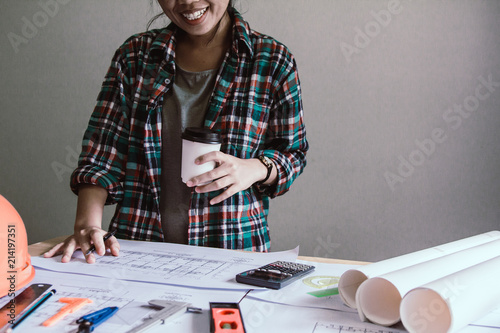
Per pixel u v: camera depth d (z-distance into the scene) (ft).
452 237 6.82
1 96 8.15
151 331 1.90
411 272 2.09
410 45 6.72
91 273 2.62
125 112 3.95
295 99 4.00
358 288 2.01
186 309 2.11
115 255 2.98
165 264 2.81
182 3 3.41
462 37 6.55
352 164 7.06
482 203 6.68
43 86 7.98
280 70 3.91
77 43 7.79
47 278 2.52
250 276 2.48
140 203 3.88
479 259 2.39
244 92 3.86
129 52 3.98
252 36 3.97
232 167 3.17
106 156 3.87
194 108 3.90
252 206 3.95
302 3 7.00
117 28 7.63
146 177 3.89
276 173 3.74
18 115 8.13
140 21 7.53
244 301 2.24
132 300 2.22
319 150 7.16
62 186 8.08
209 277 2.56
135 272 2.64
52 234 8.20
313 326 1.98
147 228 3.86
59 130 8.00
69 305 2.10
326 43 6.98
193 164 3.07
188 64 3.98
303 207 7.29
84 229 3.24
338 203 7.16
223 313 2.04
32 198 8.21
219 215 3.80
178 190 3.86
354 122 7.00
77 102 7.89
